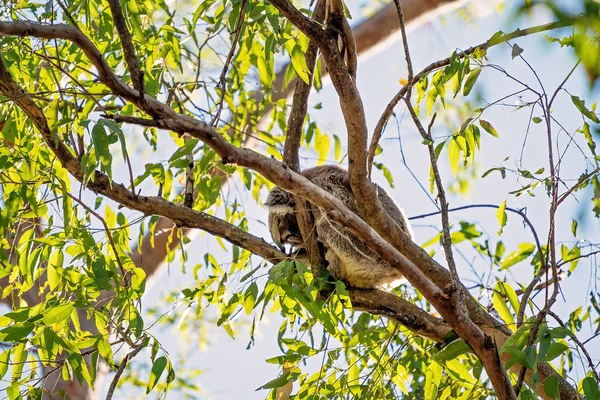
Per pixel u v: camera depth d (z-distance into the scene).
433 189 6.23
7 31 3.93
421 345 7.07
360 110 5.66
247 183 7.48
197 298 6.81
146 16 7.43
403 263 5.10
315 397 5.99
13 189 5.88
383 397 6.28
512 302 6.30
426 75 6.11
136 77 4.40
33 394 5.52
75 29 4.10
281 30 5.91
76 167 5.63
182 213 6.09
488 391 6.01
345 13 5.98
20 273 6.28
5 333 5.11
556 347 4.84
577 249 6.86
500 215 6.14
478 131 6.09
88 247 5.72
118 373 5.48
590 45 3.51
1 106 6.19
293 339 6.12
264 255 6.18
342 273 7.46
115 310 5.61
